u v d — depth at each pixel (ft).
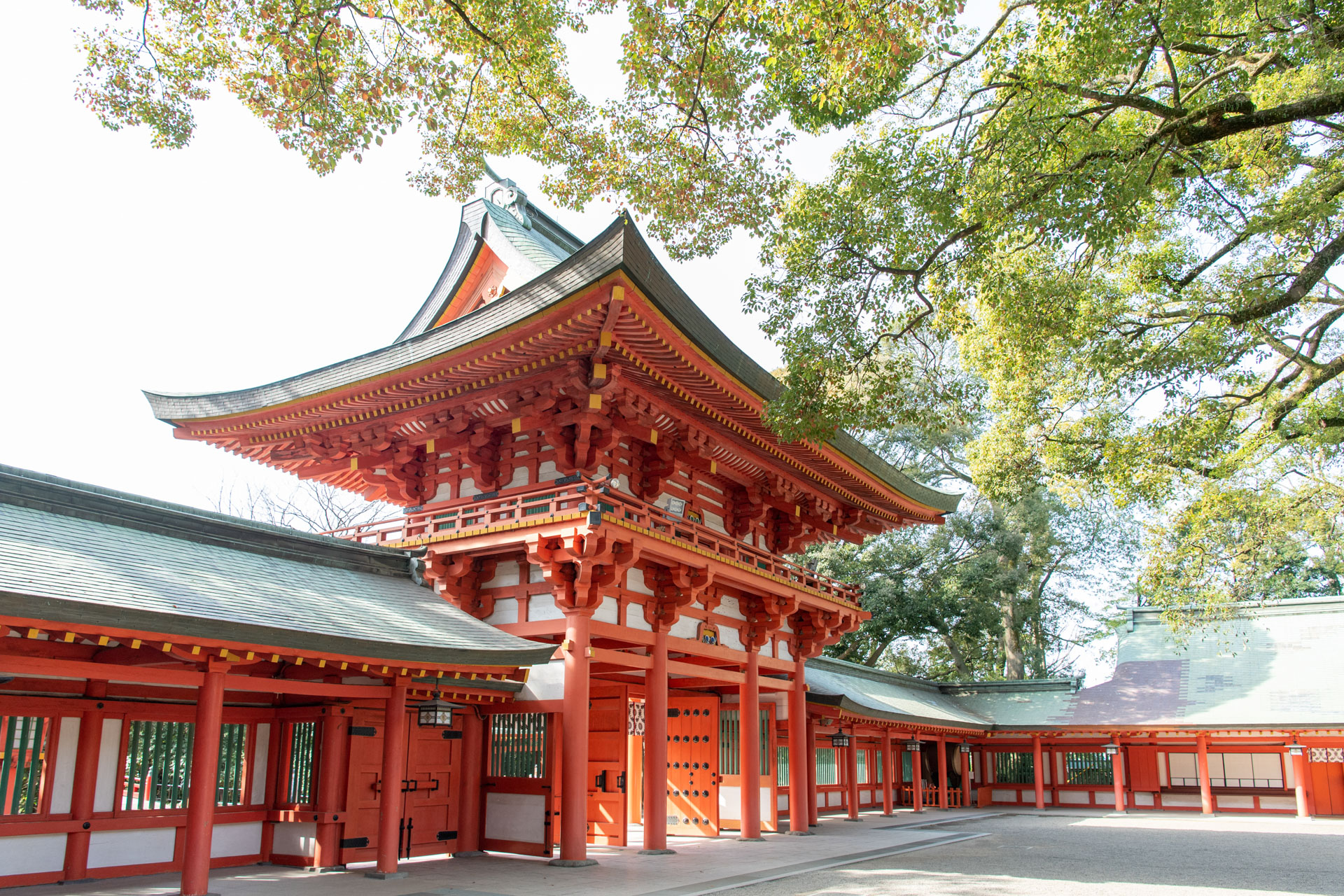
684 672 59.72
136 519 42.16
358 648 38.37
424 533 56.49
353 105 50.29
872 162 48.44
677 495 63.52
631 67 52.34
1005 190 44.91
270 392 57.77
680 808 72.23
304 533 49.73
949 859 57.31
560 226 77.97
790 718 74.74
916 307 54.24
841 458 66.85
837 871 50.62
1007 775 120.88
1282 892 44.34
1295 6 45.09
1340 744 98.63
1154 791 111.75
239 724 47.06
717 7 47.03
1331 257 49.24
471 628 48.52
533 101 54.90
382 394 54.60
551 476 55.67
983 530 142.41
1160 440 58.65
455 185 59.82
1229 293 59.47
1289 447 77.00
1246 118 42.52
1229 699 107.55
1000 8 52.54
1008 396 73.97
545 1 49.42
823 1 39.68
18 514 37.17
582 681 49.88
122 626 30.76
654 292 44.73
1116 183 42.52
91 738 40.01
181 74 47.50
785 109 51.93
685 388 53.26
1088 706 116.16
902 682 123.13
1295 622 117.19
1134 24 42.09
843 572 140.67
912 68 53.98
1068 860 57.11
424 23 49.47
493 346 48.62
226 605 35.99
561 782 53.57
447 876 44.39
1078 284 55.98
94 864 39.75
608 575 50.62
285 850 46.60
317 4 44.68
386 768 43.96
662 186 58.54
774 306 52.24
